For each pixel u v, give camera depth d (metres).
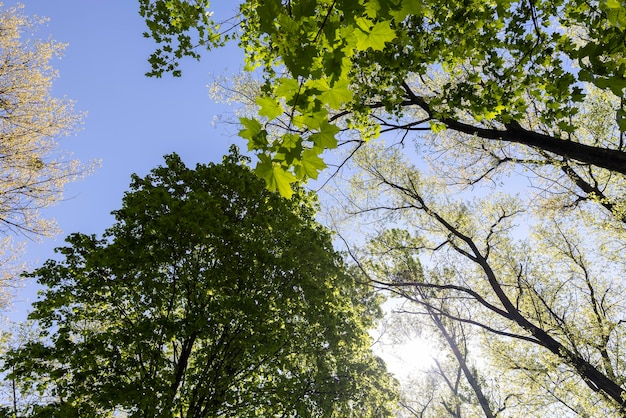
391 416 10.34
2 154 11.28
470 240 13.45
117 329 8.00
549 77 4.64
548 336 11.54
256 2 5.96
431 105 5.70
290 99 1.72
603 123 10.81
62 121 12.34
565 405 12.25
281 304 8.97
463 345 18.89
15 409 7.57
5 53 11.68
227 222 9.66
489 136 6.65
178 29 6.24
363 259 15.00
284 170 1.78
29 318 7.47
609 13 2.28
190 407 7.75
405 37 5.45
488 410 16.11
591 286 13.87
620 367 12.52
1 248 11.45
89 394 7.04
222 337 8.47
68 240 8.23
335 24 1.64
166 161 10.56
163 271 8.51
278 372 9.14
